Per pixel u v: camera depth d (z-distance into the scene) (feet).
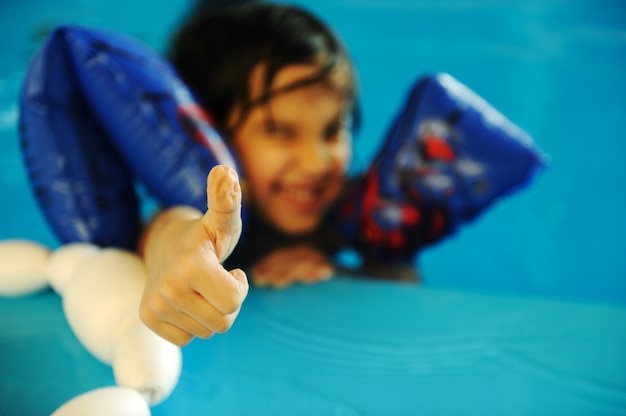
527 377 2.77
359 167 4.41
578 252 4.24
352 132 3.94
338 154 3.71
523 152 3.59
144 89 3.23
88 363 2.81
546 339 2.94
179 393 2.70
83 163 3.26
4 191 4.41
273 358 2.86
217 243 2.35
